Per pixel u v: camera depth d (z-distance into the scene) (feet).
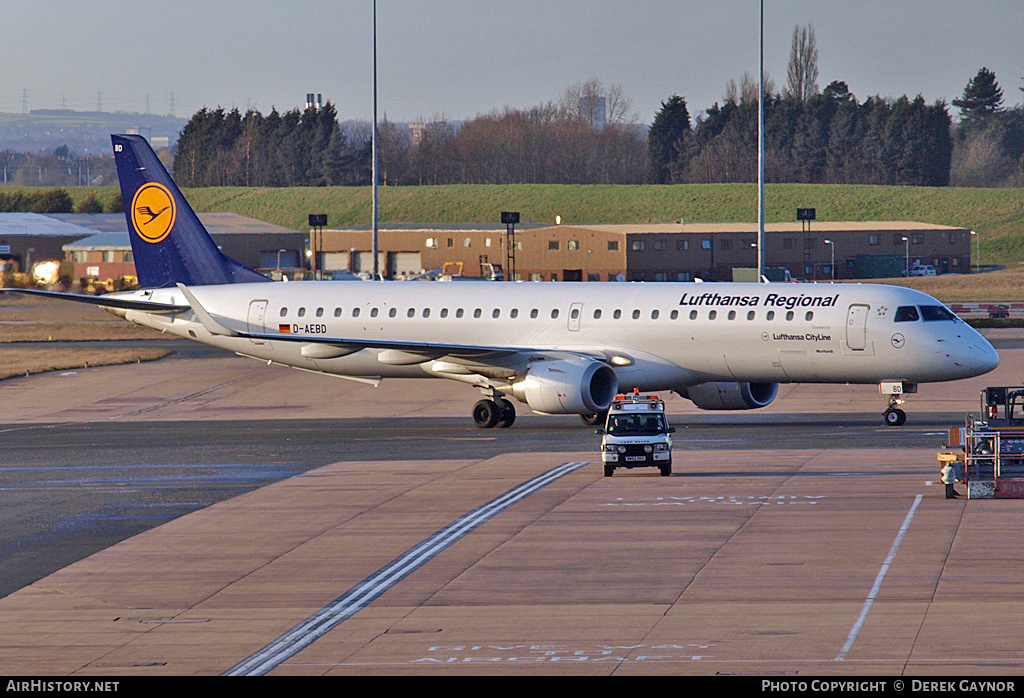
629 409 457.27
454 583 309.01
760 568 314.14
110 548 357.82
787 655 244.22
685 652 248.73
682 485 427.74
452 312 642.22
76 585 317.63
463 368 616.80
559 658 247.50
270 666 248.32
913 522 360.69
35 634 275.39
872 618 268.21
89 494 442.50
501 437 577.02
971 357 558.97
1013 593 284.41
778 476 442.09
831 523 361.71
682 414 653.71
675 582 303.48
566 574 314.14
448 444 553.64
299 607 291.99
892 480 428.56
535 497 411.75
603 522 371.15
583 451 520.83
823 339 570.87
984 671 230.48
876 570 308.60
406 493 425.69
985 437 403.13
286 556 341.62
